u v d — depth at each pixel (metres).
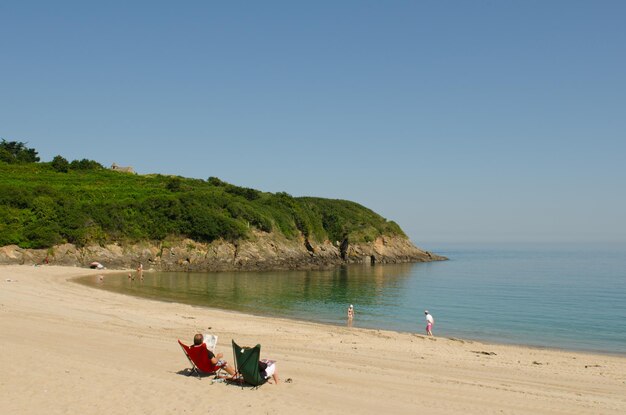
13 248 66.75
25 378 11.95
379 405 12.02
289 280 68.06
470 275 83.31
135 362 14.84
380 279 72.50
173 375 13.41
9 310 25.23
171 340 20.28
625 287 63.53
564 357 23.27
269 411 10.72
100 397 10.92
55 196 77.75
